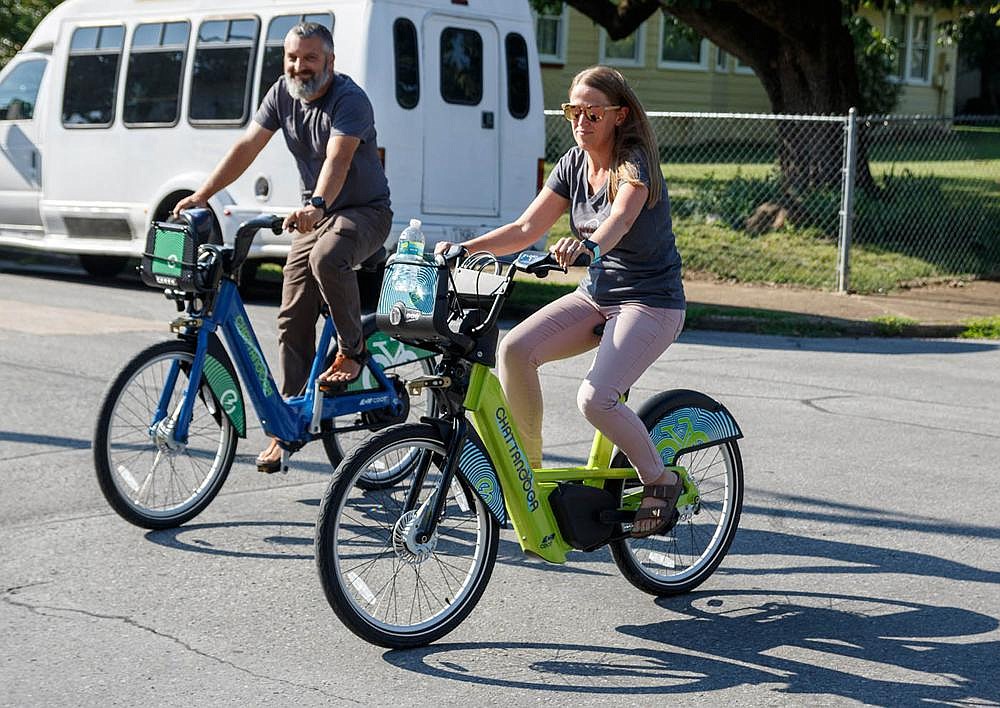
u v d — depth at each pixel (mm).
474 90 16625
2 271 20109
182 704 5254
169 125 17375
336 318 7934
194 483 7852
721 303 17906
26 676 5500
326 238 7965
